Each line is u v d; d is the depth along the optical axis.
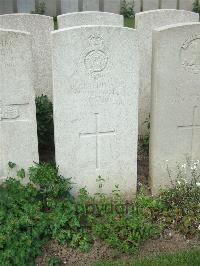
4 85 1.25
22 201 1.22
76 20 1.72
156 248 1.20
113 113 1.31
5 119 1.29
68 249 1.18
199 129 1.40
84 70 1.24
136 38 1.25
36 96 1.72
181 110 1.36
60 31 1.19
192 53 1.30
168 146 1.39
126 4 3.74
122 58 1.26
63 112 1.27
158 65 1.29
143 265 1.12
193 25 1.27
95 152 1.34
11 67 1.23
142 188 1.35
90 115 1.30
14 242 1.12
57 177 1.31
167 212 1.28
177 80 1.32
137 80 1.29
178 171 1.43
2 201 1.21
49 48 1.74
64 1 3.65
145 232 1.19
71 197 1.31
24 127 1.31
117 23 1.75
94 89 1.27
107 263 1.13
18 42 1.21
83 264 1.15
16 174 1.36
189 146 1.41
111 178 1.39
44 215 1.20
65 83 1.24
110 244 1.16
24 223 1.15
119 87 1.29
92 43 1.22
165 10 1.69
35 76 1.77
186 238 1.23
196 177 1.43
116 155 1.36
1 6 3.54
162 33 1.25
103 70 1.26
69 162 1.34
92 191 1.39
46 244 1.19
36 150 1.35
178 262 1.13
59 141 1.31
